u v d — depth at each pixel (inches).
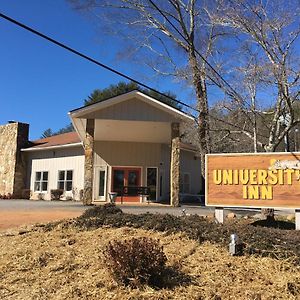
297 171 345.4
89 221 351.9
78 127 850.1
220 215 372.8
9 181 1198.9
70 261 263.7
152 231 320.2
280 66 417.7
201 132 594.9
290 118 444.5
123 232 318.7
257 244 269.4
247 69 580.7
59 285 231.3
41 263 264.4
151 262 225.0
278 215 526.6
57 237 320.5
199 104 583.5
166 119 760.3
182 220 341.7
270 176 355.9
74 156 1060.5
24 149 1189.7
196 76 571.5
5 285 235.1
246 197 363.3
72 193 1042.1
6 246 307.0
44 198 1125.7
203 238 296.4
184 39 579.2
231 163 373.7
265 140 597.3
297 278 227.0
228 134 584.1
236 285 221.9
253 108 499.8
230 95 512.1
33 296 218.4
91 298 212.7
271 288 217.6
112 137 943.7
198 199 1027.3
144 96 753.6
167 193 1007.6
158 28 639.8
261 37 445.4
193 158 1184.2
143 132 877.8
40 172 1165.1
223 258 259.6
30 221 435.2
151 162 981.8
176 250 274.1
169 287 220.5
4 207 658.2
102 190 955.3
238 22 456.8
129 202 925.8
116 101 754.2
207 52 588.4
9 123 1254.3
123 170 970.1
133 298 209.6
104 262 240.8
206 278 230.8
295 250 256.8
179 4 593.0
